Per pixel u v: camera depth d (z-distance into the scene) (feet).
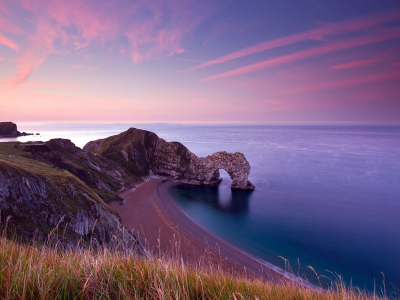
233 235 180.55
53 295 10.96
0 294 10.43
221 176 416.87
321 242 170.40
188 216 219.00
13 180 85.92
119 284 12.41
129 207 222.89
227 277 17.43
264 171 435.53
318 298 18.63
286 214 229.45
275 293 17.85
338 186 335.88
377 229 195.00
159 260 16.17
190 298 13.60
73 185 123.95
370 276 130.00
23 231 74.18
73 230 93.61
